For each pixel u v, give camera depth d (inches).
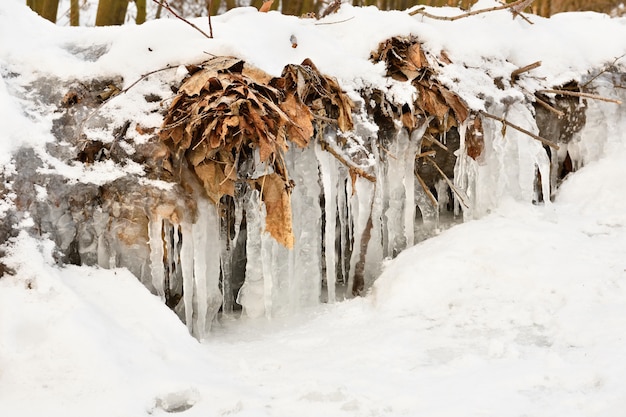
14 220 113.3
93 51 138.4
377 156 146.5
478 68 161.9
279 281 135.9
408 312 126.1
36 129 123.2
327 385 94.3
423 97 150.1
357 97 143.3
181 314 129.9
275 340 120.6
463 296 127.4
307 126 129.4
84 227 122.6
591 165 174.4
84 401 89.1
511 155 161.3
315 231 141.6
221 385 96.0
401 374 99.0
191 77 126.6
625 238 139.9
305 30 151.9
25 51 133.9
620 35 182.5
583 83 174.6
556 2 342.6
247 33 139.3
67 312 102.5
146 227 125.3
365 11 163.2
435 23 169.6
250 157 133.0
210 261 129.7
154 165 124.8
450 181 162.7
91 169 124.3
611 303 114.5
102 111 127.3
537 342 107.5
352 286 146.6
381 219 152.2
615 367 91.9
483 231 143.6
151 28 136.8
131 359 98.3
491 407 85.5
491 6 181.5
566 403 84.8
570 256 131.3
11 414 86.4
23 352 96.6
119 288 116.8
